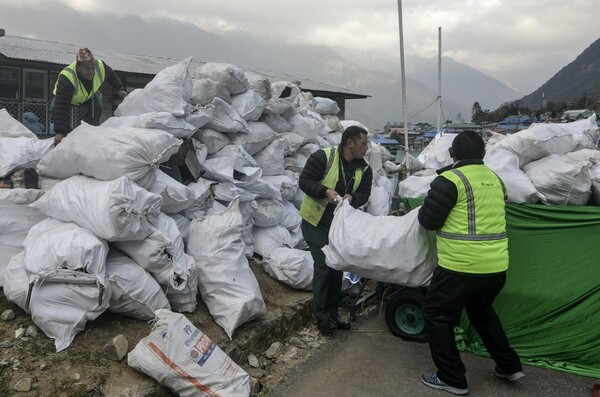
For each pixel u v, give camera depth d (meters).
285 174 5.47
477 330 3.44
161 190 3.68
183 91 4.28
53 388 2.64
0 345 2.87
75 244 3.01
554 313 3.72
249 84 5.16
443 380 3.28
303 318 4.23
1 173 3.86
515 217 3.79
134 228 3.13
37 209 3.51
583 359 3.66
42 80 12.05
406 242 3.38
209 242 3.68
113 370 2.85
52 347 2.93
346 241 3.52
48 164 3.70
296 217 5.40
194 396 2.84
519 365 3.38
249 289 3.61
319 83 21.58
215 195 4.41
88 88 5.04
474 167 3.20
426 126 35.56
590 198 3.84
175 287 3.34
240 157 4.69
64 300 2.96
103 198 3.15
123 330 3.17
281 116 5.69
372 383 3.38
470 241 3.05
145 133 3.58
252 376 3.37
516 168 3.92
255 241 4.90
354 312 4.37
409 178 4.74
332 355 3.79
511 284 3.80
